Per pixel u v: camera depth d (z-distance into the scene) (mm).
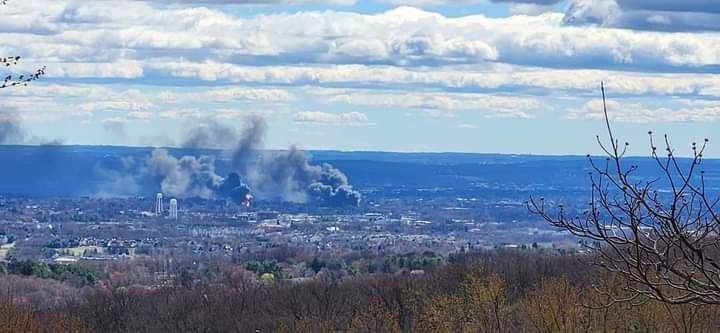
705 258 38500
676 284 40750
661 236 38906
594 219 39562
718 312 117938
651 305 126562
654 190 38719
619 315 138375
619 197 41875
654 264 40156
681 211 38594
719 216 38000
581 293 146125
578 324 143000
